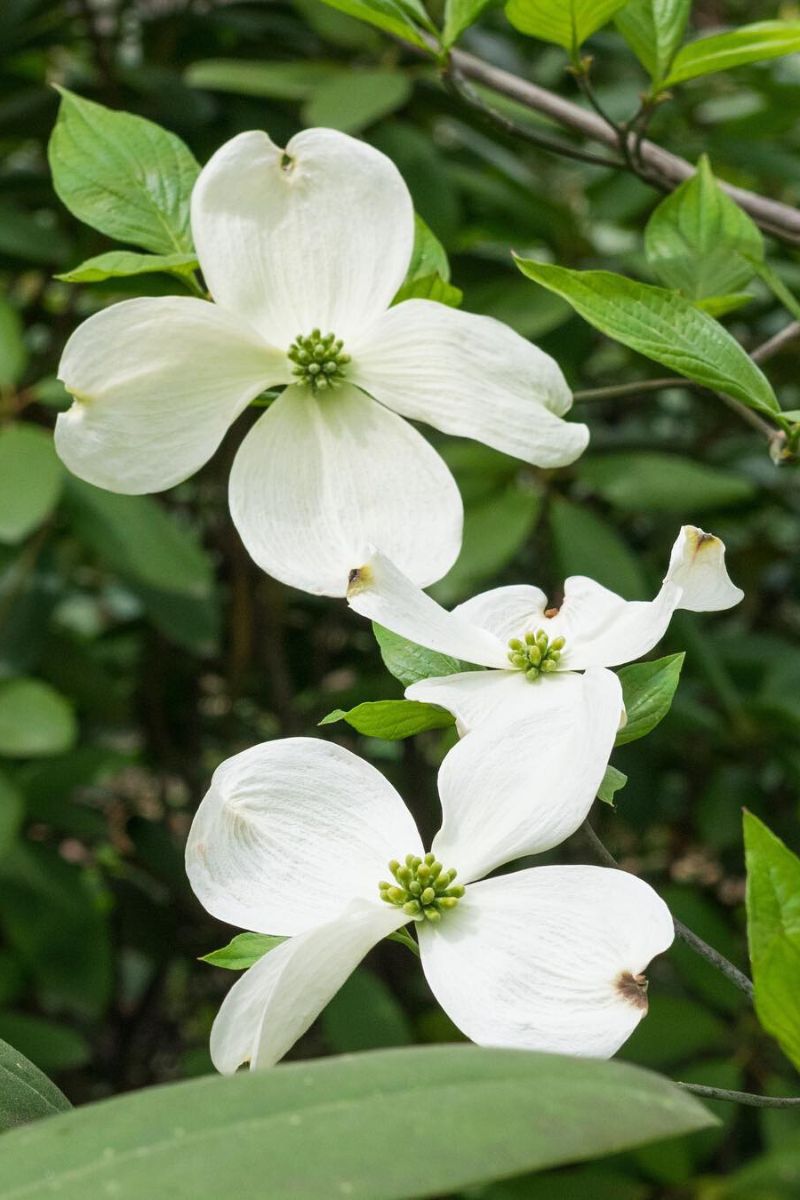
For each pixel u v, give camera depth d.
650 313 0.59
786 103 1.12
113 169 0.64
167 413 0.60
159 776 1.35
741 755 1.16
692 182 0.67
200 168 0.65
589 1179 1.02
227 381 0.60
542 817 0.55
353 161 0.60
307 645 1.37
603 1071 0.48
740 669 1.17
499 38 1.23
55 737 0.97
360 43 1.09
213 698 1.40
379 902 0.55
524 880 0.54
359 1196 0.46
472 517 0.99
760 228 0.73
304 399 0.61
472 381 0.60
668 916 0.53
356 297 0.60
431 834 1.20
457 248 1.04
